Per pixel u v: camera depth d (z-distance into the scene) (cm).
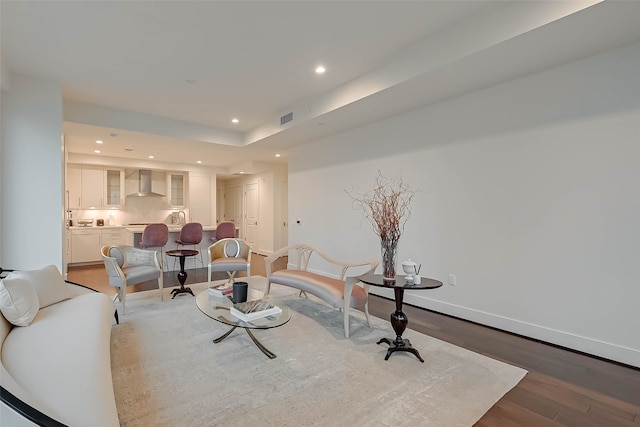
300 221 597
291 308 384
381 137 443
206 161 786
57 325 211
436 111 377
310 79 369
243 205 956
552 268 288
